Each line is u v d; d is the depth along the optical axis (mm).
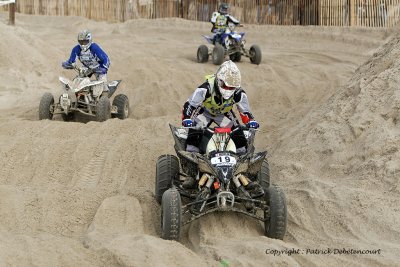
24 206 19828
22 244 16422
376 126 22438
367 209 19156
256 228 19000
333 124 24031
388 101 23047
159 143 27500
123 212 19438
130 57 53031
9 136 28875
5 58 49500
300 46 70938
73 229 18922
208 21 85875
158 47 66000
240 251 16719
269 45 72562
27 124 30656
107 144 26859
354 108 23984
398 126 22047
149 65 50969
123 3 89312
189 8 87062
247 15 82188
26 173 24219
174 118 32031
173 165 20453
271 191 18172
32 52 51812
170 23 84000
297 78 49156
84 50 34281
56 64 52500
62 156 25516
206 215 19375
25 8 87812
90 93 34219
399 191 19625
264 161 21547
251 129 20172
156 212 20062
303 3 77938
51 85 47969
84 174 24312
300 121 28359
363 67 27750
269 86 43469
